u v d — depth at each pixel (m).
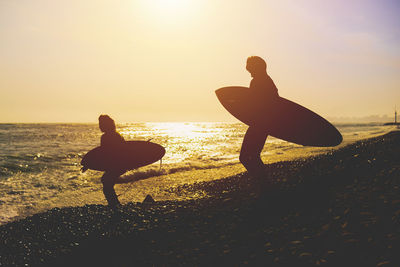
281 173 6.43
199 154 22.50
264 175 5.04
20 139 39.16
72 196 10.21
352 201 4.16
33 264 4.11
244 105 5.05
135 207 5.77
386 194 4.13
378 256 2.92
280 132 5.00
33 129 72.50
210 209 5.07
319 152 18.30
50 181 12.89
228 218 4.55
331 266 2.94
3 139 38.66
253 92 5.00
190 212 5.10
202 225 4.50
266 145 26.52
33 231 5.10
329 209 4.09
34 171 15.34
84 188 11.59
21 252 4.44
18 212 8.47
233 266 3.31
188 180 11.62
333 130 5.28
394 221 3.41
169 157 20.64
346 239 3.31
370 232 3.33
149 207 5.68
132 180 12.55
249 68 5.08
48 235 4.93
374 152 6.53
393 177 4.68
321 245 3.32
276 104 4.99
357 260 2.94
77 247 4.45
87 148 27.77
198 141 37.00
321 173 5.70
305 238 3.53
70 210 5.98
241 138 43.25
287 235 3.70
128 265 3.75
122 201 8.46
